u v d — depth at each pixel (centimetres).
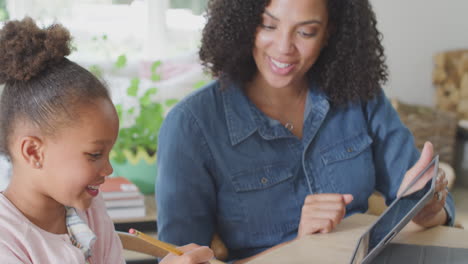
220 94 143
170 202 135
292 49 134
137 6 331
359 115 153
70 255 86
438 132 326
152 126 219
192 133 137
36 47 82
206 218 139
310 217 129
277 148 143
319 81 150
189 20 340
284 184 142
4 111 82
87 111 81
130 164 209
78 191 83
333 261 112
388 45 358
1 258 80
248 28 137
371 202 178
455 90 358
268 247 141
